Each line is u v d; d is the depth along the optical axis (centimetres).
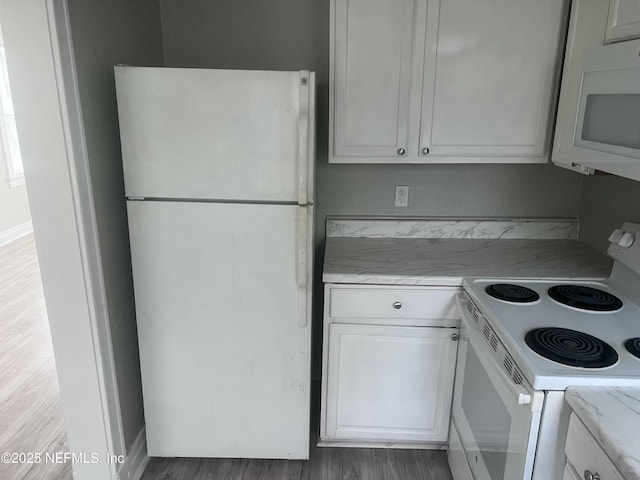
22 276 443
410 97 206
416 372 212
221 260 189
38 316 362
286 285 192
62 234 167
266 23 234
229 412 210
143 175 180
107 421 190
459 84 204
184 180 181
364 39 200
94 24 174
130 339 210
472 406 183
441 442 224
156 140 177
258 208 183
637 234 179
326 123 244
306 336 198
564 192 251
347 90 206
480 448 172
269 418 211
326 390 217
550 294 181
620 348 145
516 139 211
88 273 172
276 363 202
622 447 103
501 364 150
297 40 235
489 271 205
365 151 213
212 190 182
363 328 207
